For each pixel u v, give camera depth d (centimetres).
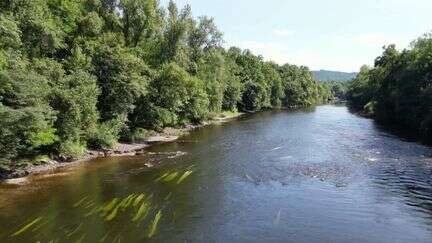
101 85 5466
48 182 3512
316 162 4238
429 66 7525
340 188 3250
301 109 14712
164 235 2353
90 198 3044
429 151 4794
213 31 9606
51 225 2503
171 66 6744
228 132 6919
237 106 12769
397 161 4225
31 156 4150
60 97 4369
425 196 3017
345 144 5419
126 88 5506
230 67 12675
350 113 12044
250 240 2281
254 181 3503
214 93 9250
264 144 5472
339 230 2409
